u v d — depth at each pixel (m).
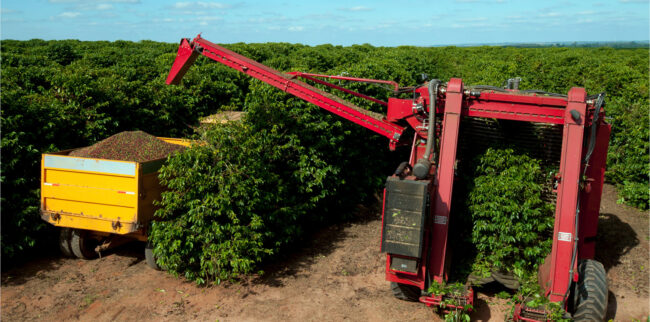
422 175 5.18
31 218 6.96
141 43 32.91
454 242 6.12
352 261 7.60
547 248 5.70
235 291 6.45
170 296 6.24
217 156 6.74
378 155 10.74
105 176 6.38
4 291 6.14
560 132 5.68
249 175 6.86
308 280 6.86
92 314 5.71
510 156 5.76
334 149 8.95
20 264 6.99
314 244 8.30
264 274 7.00
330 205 9.39
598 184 6.30
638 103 12.06
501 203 5.64
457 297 5.51
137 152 7.05
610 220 9.78
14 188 6.94
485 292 6.47
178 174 6.51
